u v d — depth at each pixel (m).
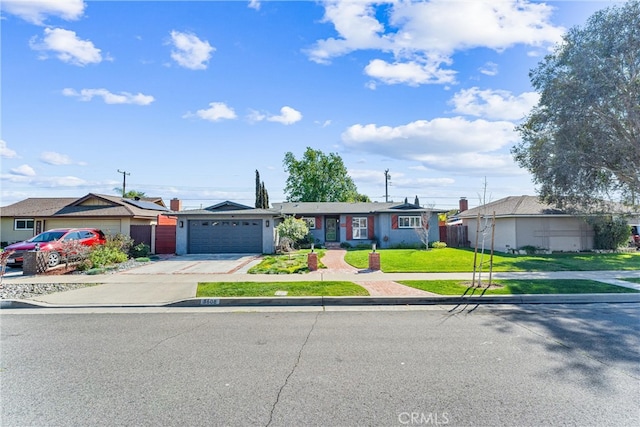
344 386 4.09
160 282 11.48
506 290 9.89
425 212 25.73
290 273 13.47
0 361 4.95
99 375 4.44
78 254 14.92
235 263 17.06
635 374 4.40
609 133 20.09
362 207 29.47
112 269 14.98
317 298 9.03
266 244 22.02
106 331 6.53
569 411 3.49
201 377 4.38
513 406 3.60
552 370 4.54
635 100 18.80
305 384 4.16
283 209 28.67
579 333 6.26
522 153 24.08
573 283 10.90
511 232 22.72
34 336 6.21
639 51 18.41
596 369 4.57
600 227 22.50
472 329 6.57
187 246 21.84
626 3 18.66
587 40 19.72
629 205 22.91
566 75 20.47
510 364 4.75
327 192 49.09
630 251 22.83
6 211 24.89
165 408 3.59
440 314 7.84
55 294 9.94
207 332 6.44
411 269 14.16
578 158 19.83
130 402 3.72
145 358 5.06
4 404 3.67
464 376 4.36
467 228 27.83
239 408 3.59
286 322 7.16
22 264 14.67
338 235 28.92
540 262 16.30
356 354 5.20
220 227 22.11
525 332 6.34
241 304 8.97
